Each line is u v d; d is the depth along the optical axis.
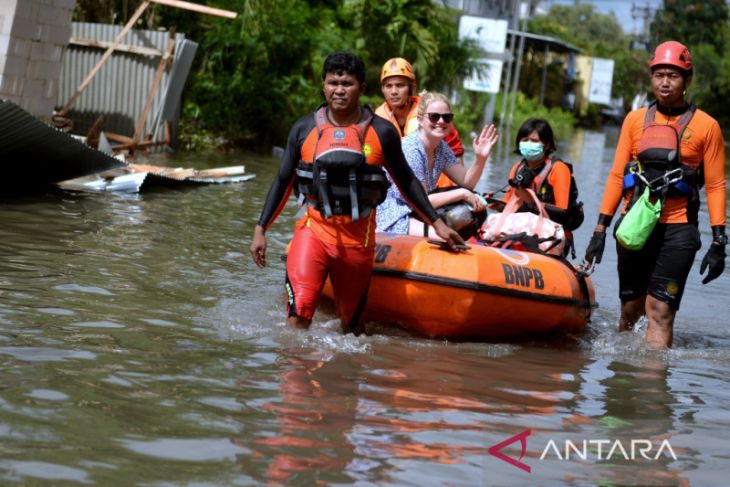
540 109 106.19
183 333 10.05
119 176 20.19
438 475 6.73
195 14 34.22
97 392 7.97
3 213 16.02
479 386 9.10
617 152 11.54
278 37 34.72
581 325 11.88
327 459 6.87
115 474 6.41
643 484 6.87
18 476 6.26
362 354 9.92
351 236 10.42
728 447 7.80
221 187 22.53
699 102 159.50
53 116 23.22
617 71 174.25
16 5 19.33
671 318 11.34
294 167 10.63
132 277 12.42
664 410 8.80
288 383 8.62
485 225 12.61
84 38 28.16
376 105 46.34
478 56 63.09
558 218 12.54
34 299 10.80
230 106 34.03
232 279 13.05
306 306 10.45
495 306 10.85
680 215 11.16
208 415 7.62
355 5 48.06
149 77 27.94
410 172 10.74
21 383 8.02
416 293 10.81
